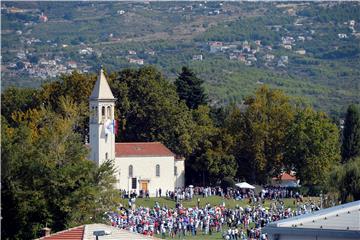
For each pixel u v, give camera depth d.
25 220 167.25
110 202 187.12
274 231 103.19
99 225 119.50
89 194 175.25
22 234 166.75
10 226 166.88
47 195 171.62
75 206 174.00
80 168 176.00
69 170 174.38
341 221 103.44
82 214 175.25
